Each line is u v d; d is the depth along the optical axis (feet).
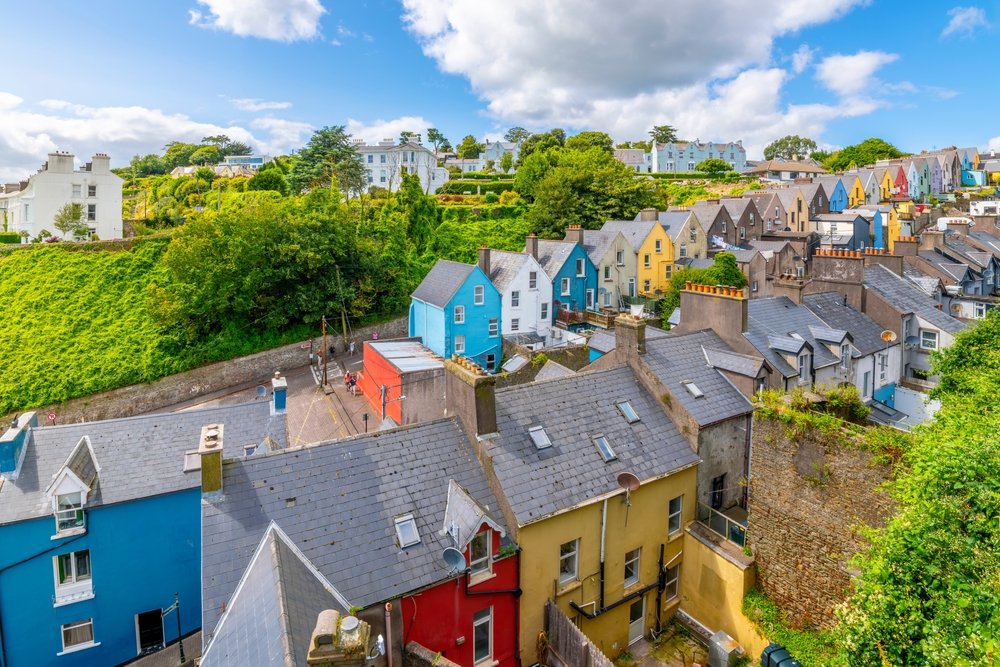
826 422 50.01
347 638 26.53
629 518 59.06
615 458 60.29
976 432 36.22
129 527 60.13
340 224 176.86
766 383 73.72
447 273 158.40
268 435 70.38
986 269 156.46
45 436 63.10
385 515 49.11
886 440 46.03
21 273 168.04
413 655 43.19
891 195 345.31
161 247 181.98
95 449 63.16
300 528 46.06
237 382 153.79
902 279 118.01
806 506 51.55
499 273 164.55
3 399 133.80
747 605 55.72
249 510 46.29
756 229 244.42
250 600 35.70
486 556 50.62
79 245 176.76
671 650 59.98
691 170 458.09
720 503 69.15
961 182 432.66
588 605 56.59
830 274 110.32
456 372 59.52
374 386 131.54
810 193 272.10
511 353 151.43
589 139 360.69
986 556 28.81
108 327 155.84
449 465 54.85
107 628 60.08
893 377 101.76
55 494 56.59
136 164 440.45
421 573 46.44
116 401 139.44
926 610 30.76
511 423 59.21
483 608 50.39
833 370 87.25
